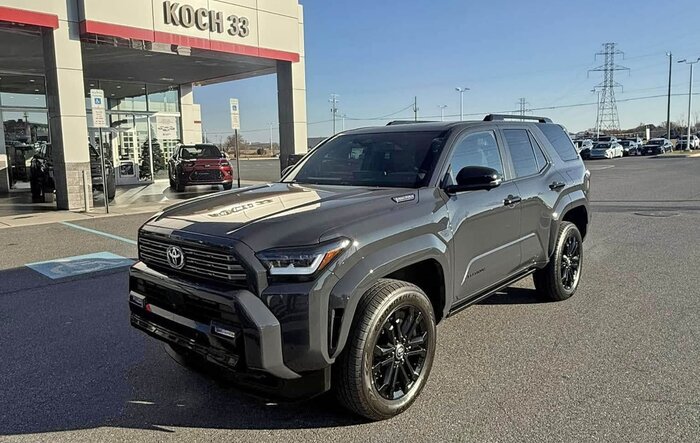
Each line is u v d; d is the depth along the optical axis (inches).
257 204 143.0
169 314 133.2
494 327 195.8
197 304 124.9
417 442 122.0
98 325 205.8
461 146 172.2
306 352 115.3
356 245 123.7
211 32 641.6
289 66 742.5
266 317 113.7
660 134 3870.6
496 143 189.5
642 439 120.0
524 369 159.2
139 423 133.6
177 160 783.7
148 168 971.9
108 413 138.9
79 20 542.3
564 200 217.9
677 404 135.5
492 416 132.3
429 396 143.6
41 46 619.2
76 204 556.7
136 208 571.2
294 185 172.2
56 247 358.3
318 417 134.6
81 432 129.6
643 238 363.9
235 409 140.1
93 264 306.5
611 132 3909.9
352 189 156.5
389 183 161.9
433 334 143.0
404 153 170.9
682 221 433.4
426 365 141.8
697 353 167.8
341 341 120.0
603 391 143.6
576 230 228.8
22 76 799.1
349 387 125.1
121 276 279.4
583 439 120.8
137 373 163.3
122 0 561.0
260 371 116.0
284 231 120.7
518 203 185.5
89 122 900.6
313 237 119.0
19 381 158.2
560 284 220.1
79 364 170.1
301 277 115.4
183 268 129.3
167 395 148.7
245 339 114.0
